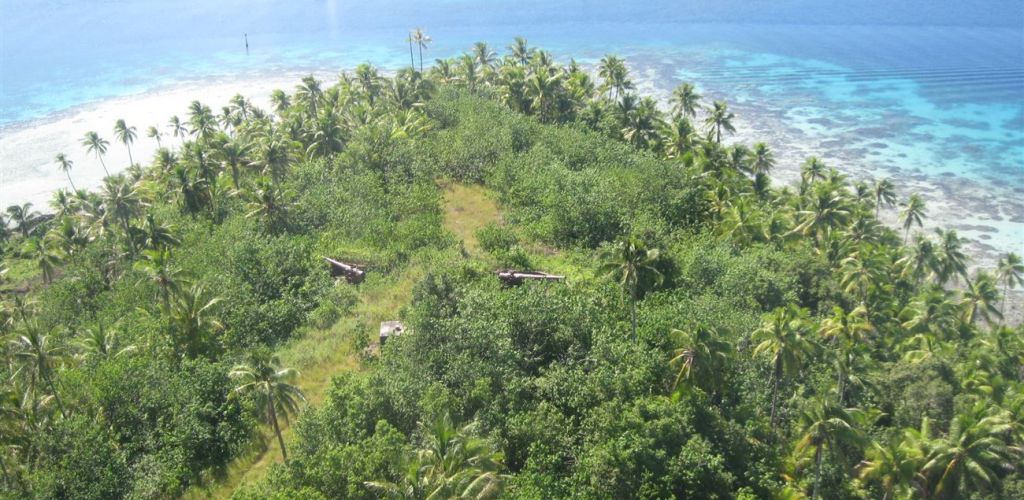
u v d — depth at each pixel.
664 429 52.25
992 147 156.75
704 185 102.88
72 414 55.16
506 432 53.03
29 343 55.56
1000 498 50.72
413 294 72.12
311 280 80.00
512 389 56.00
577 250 87.88
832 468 54.97
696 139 120.19
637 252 63.22
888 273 91.62
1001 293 110.06
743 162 115.88
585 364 60.84
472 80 154.75
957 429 49.94
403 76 143.25
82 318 80.38
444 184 111.00
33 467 52.47
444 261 82.75
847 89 196.62
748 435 56.84
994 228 124.06
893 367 67.75
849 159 151.12
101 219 99.44
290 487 44.84
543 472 50.16
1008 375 73.88
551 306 65.88
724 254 82.94
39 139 170.38
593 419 53.03
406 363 58.66
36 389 57.25
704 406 56.44
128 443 55.41
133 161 157.00
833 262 90.06
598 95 158.12
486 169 111.12
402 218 97.44
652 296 73.56
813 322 71.88
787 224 98.88
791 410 60.38
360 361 66.94
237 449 56.31
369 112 127.75
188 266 80.81
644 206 97.00
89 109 192.38
